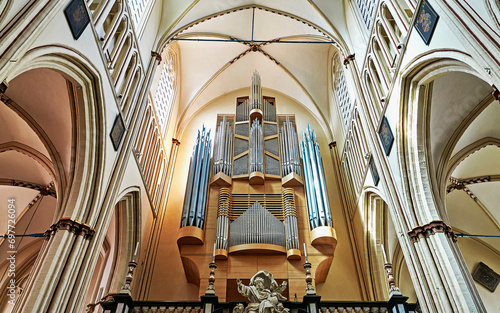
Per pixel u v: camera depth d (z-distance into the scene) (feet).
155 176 55.83
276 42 65.21
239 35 66.80
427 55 31.07
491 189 52.16
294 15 59.93
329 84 68.80
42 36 25.89
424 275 30.40
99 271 54.60
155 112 54.85
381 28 41.75
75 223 32.09
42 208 54.75
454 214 56.44
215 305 31.19
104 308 30.40
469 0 25.46
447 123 38.47
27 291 27.73
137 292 47.60
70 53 30.25
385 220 48.52
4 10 21.88
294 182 52.95
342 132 61.46
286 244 46.14
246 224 47.93
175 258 51.98
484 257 57.26
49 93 37.50
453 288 28.17
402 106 35.68
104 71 36.22
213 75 70.74
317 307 30.37
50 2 25.79
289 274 44.19
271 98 70.64
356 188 53.72
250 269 44.32
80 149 35.14
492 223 54.75
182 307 31.22
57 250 29.91
